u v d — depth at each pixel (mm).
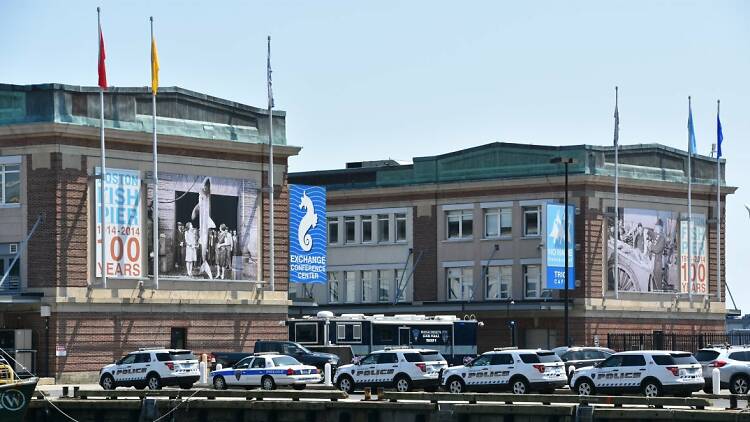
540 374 75375
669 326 123625
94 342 91375
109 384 81750
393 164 133625
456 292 123938
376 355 80500
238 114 100688
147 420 67562
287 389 79438
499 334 119875
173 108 96562
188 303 96562
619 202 120000
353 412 65062
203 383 82688
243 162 100688
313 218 105625
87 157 91812
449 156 124875
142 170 94438
